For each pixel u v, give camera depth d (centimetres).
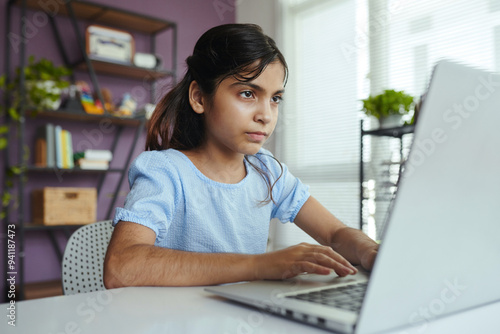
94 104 279
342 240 83
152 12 328
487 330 40
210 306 50
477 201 39
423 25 267
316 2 326
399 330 40
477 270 43
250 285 56
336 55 312
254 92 76
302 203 101
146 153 86
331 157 312
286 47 337
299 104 335
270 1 349
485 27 239
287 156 339
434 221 37
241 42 75
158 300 53
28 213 272
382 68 286
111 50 282
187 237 86
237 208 91
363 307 36
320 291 51
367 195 267
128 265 62
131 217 70
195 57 83
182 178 84
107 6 275
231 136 78
